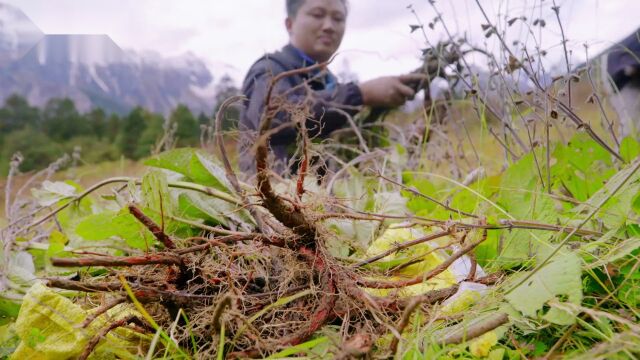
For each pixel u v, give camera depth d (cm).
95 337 85
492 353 80
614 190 95
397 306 87
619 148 149
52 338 90
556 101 132
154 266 95
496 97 186
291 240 93
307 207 94
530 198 124
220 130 102
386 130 281
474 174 169
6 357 104
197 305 89
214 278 89
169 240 90
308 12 242
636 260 91
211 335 87
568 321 78
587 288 93
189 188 111
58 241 132
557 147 145
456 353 81
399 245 103
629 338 73
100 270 117
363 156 187
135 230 98
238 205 115
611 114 215
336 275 89
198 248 91
